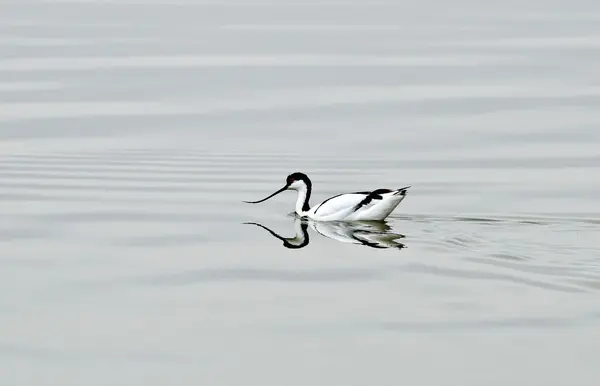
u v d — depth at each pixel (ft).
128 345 49.88
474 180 77.10
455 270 57.98
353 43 123.34
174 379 46.55
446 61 113.29
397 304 53.83
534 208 70.08
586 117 92.73
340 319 52.29
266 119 94.22
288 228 67.00
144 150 85.30
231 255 61.77
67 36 128.47
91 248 63.05
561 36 124.57
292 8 147.02
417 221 67.56
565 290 54.70
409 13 141.90
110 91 103.40
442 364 47.44
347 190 76.18
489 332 50.37
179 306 54.34
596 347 48.55
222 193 75.15
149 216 69.62
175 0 153.48
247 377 46.57
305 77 108.27
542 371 46.55
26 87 104.47
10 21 137.59
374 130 90.43
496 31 128.36
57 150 84.99
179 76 108.99
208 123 93.20
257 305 54.24
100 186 76.33
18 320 52.70
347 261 60.13
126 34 129.90
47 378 46.75
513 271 57.52
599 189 74.54
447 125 91.40
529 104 97.04
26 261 60.85
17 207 71.36
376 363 47.70
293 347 49.47
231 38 127.34
